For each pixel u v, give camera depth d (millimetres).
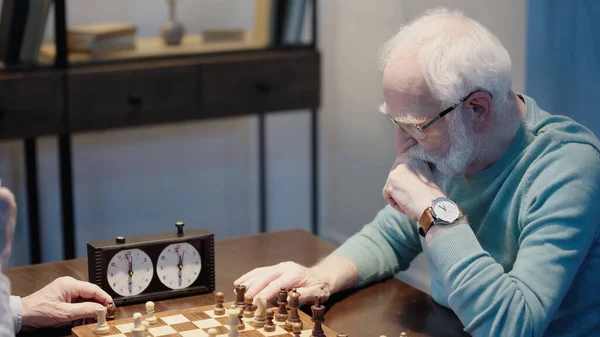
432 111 1572
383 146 3828
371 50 3824
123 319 1629
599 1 2518
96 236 3951
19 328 1623
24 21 3172
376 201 3941
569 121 1679
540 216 1577
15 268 2020
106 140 3885
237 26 4082
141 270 1771
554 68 2707
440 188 1791
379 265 1946
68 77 3238
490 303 1525
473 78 1552
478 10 3100
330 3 4098
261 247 2170
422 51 1572
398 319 1732
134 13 3840
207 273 1829
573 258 1543
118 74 3334
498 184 1687
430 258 1823
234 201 4289
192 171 4141
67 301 1689
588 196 1565
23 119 3188
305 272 1795
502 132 1646
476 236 1735
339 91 4133
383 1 3686
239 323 1581
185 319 1632
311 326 1593
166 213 4117
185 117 3514
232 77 3582
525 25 2873
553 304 1528
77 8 3695
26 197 3746
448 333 1659
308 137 4387
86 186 3881
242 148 4250
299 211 4461
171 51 3564
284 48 3762
